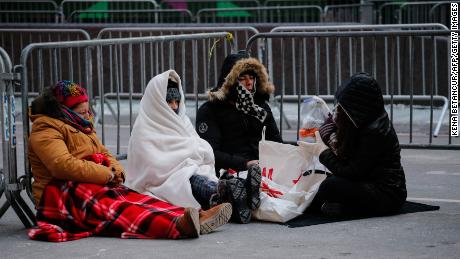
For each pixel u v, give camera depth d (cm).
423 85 2072
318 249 939
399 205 1109
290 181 1153
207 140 1188
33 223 1073
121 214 993
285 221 1072
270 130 1227
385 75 2216
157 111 1095
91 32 2562
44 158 995
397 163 1102
